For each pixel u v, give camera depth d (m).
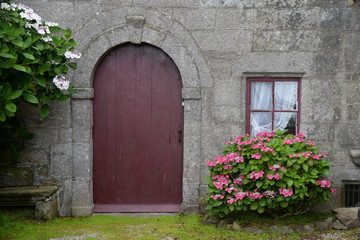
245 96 5.12
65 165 5.09
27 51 4.23
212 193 4.56
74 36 5.00
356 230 4.50
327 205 5.08
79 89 5.03
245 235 4.37
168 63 5.20
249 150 4.53
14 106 4.15
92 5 4.99
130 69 5.22
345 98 5.01
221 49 5.02
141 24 5.00
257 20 4.99
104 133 5.28
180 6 5.00
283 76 5.09
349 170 5.05
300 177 4.41
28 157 5.08
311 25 4.96
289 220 4.66
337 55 4.98
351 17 4.94
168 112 5.25
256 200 4.43
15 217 4.86
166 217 5.06
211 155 5.11
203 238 4.30
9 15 4.19
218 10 5.00
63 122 5.05
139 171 5.32
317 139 5.06
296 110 5.16
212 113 5.08
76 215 5.13
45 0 4.98
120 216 5.17
